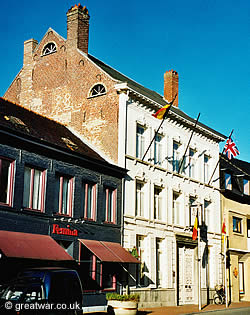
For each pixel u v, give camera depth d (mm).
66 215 20688
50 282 12320
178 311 23828
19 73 30219
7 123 19422
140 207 26375
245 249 37219
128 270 24250
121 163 24859
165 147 28984
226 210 35562
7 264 17266
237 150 30547
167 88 35969
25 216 18422
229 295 34094
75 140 24859
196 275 30875
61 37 28766
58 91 28109
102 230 22797
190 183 31469
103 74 26531
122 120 25344
